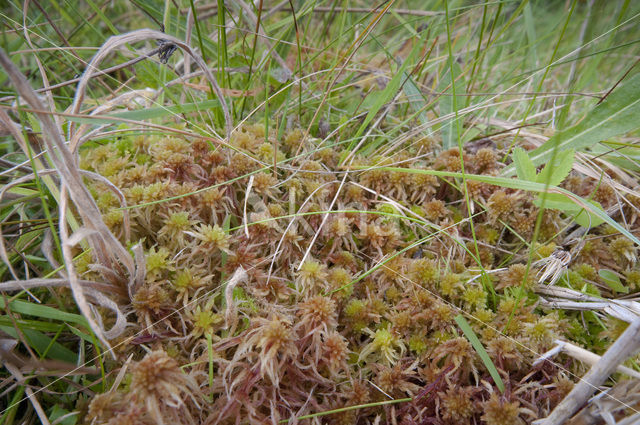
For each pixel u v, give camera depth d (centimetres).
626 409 22
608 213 29
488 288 27
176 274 25
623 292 27
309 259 27
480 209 29
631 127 28
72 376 24
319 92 34
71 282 21
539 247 27
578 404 22
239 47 33
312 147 31
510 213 29
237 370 24
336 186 29
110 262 24
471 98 35
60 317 23
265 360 22
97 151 29
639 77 27
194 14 28
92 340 23
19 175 28
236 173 28
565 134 29
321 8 36
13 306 23
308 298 25
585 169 29
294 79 31
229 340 24
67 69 34
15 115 31
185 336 24
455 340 24
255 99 33
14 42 35
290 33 35
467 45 37
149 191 26
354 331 26
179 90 34
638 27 33
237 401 23
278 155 29
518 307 25
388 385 24
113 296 24
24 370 24
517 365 24
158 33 24
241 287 26
